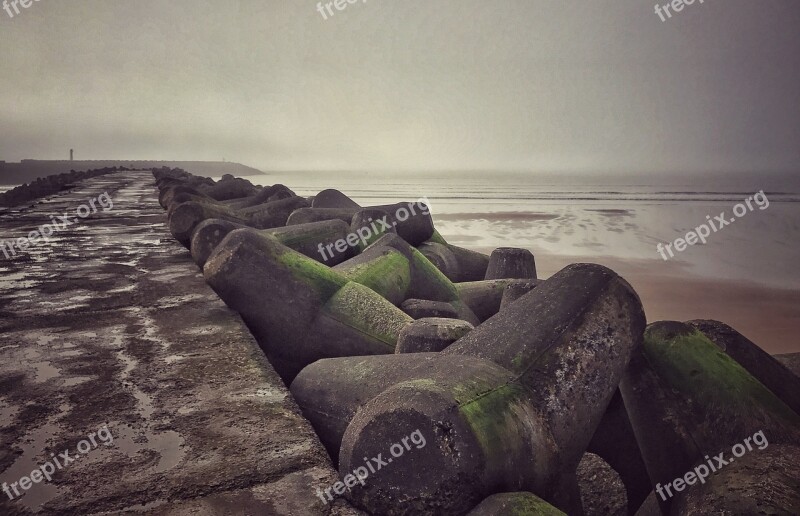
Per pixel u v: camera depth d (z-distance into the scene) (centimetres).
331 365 385
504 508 230
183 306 520
